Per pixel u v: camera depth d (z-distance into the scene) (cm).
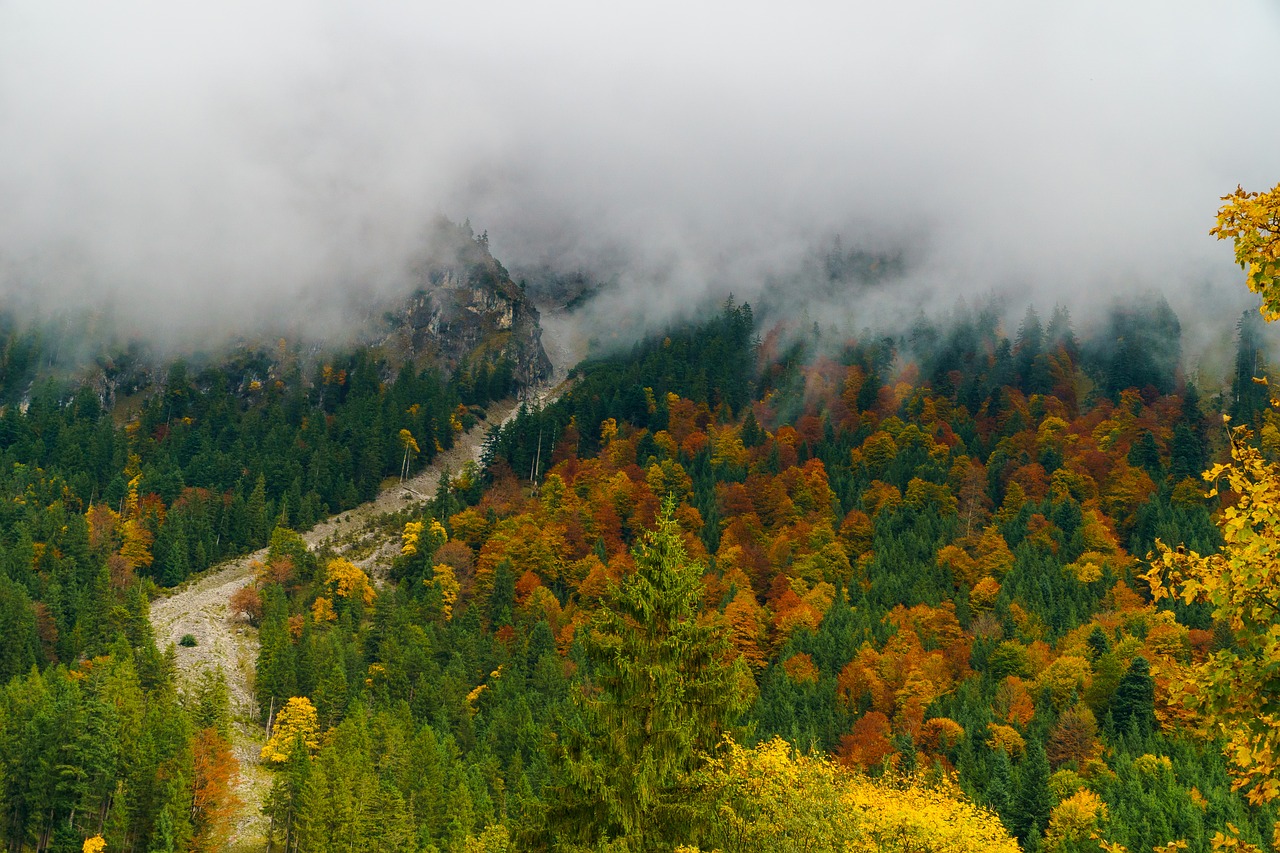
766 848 3650
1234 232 2078
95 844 9744
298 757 11100
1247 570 1912
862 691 13038
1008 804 9562
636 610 4225
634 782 3800
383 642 15475
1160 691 11569
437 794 10675
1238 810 8850
